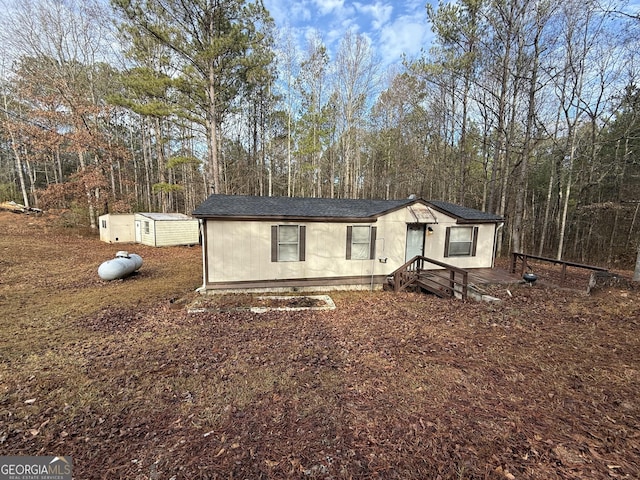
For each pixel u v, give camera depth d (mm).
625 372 4141
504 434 3031
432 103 19891
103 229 18781
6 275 10547
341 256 10320
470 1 13797
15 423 3324
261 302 8406
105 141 20734
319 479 2557
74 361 4824
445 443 2934
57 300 8227
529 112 13922
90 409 3584
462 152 17828
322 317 7211
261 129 26016
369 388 4012
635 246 17312
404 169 25609
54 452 2900
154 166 30922
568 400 3582
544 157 20062
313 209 10430
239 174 25188
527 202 22359
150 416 3465
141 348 5348
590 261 17953
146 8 13125
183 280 10812
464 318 6793
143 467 2705
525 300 7836
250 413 3506
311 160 29500
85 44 20359
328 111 24875
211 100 15078
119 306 7781
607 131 17000
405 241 10914
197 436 3123
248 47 15539
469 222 11578
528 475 2523
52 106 18969
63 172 33719
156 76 14852
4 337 5766
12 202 29672
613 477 2469
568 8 12406
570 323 6098
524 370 4340
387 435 3086
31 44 18500
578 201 16781
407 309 7754
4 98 22219
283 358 4977
